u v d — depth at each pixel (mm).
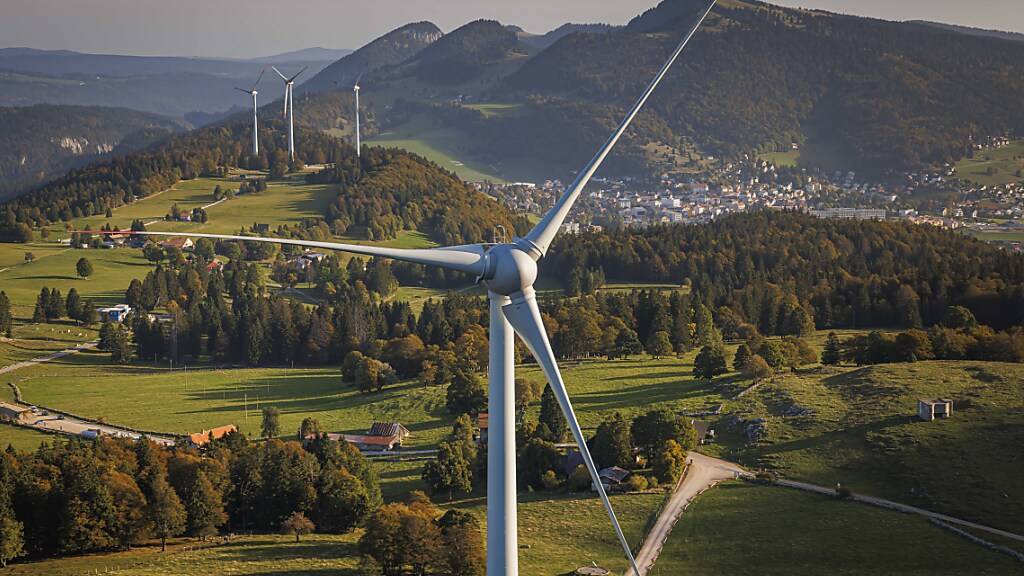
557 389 47031
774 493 105812
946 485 102375
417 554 85938
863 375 139625
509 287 46656
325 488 102812
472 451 118562
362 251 46406
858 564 86062
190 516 97688
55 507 93062
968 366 139125
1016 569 83000
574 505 105625
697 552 91625
